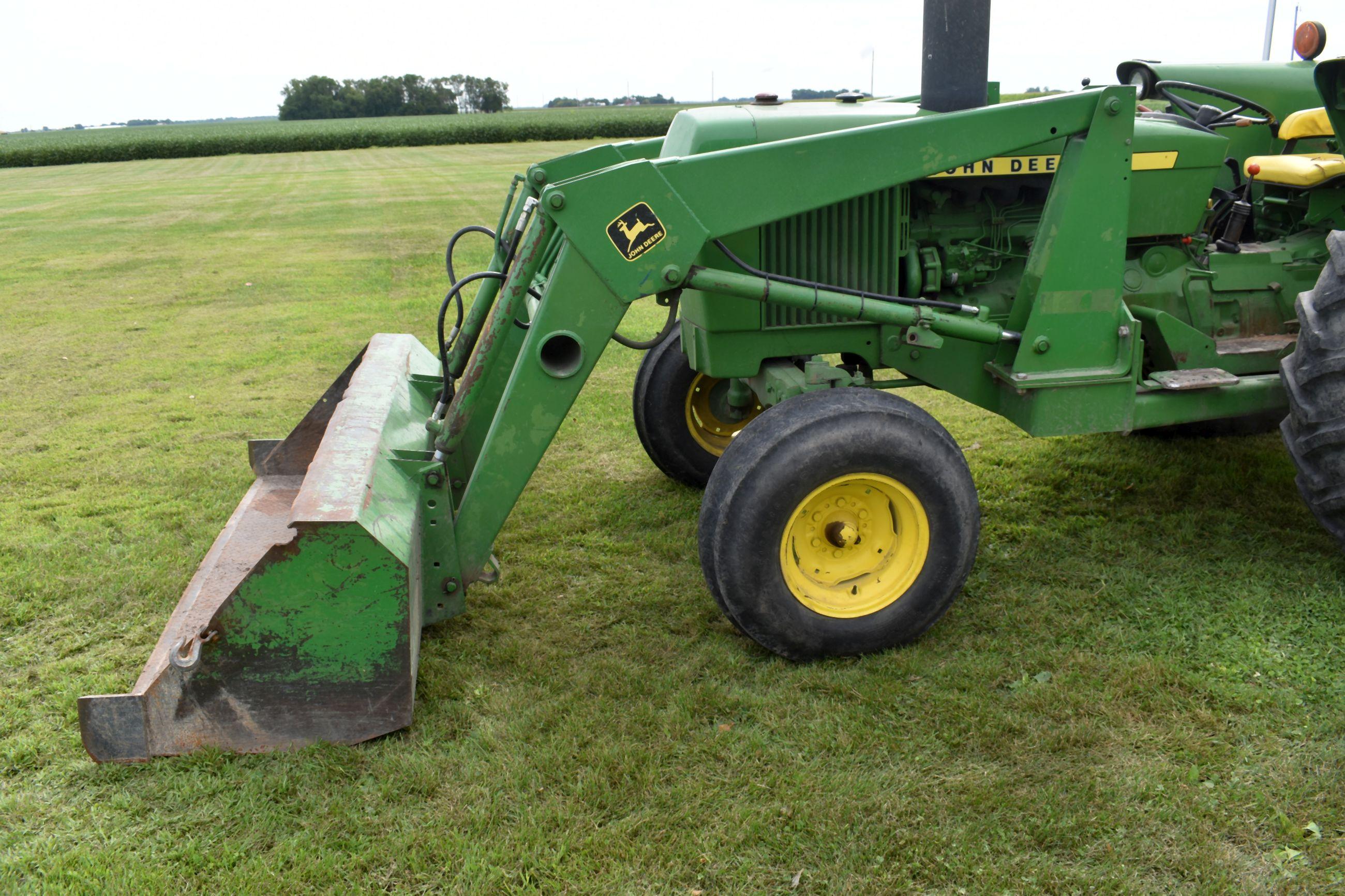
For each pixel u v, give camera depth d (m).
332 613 2.40
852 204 3.11
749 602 2.74
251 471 4.63
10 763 2.48
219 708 2.44
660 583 3.45
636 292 2.68
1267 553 3.43
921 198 3.27
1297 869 2.02
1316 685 2.63
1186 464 4.29
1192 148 3.34
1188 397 3.19
